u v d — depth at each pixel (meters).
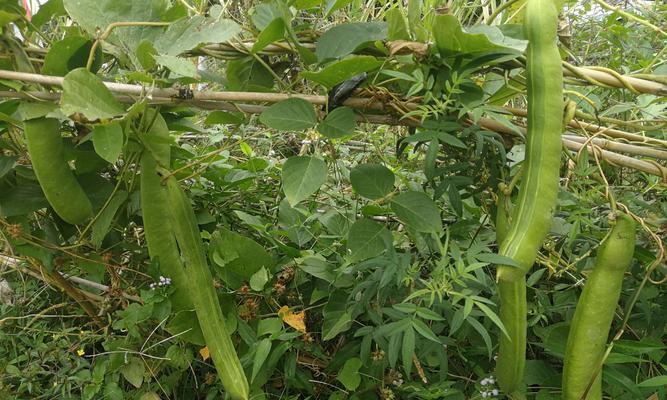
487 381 1.67
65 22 1.89
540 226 1.32
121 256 2.10
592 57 2.88
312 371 2.03
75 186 1.60
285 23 1.46
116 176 1.90
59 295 2.40
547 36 1.30
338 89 1.54
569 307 1.88
